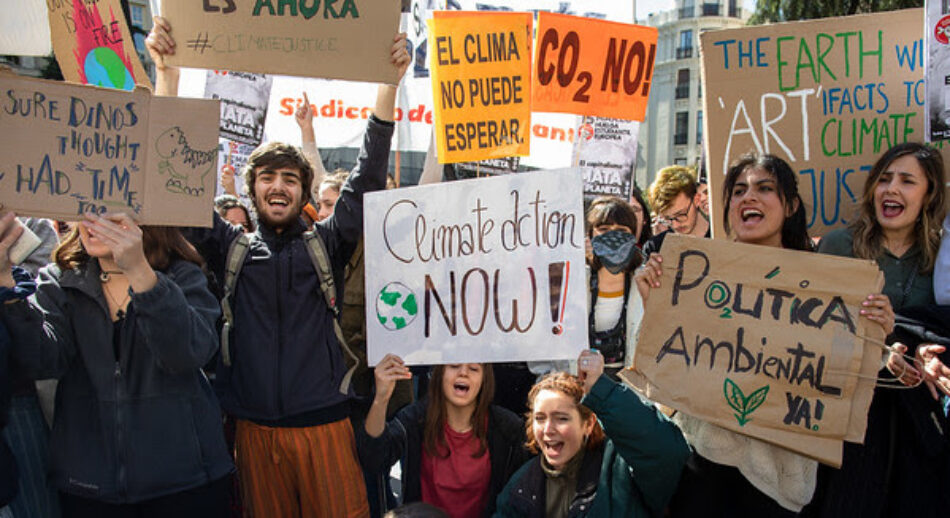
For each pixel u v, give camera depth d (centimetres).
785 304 237
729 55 338
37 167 246
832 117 331
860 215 294
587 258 374
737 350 238
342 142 566
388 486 366
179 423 262
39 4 321
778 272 238
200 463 265
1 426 253
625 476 253
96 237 249
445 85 401
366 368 361
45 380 288
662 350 244
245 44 298
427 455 309
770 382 234
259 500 302
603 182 486
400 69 304
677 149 3369
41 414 294
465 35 397
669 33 3388
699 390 238
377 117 315
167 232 275
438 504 306
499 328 280
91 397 261
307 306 302
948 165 303
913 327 255
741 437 239
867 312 229
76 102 248
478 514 306
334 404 299
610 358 359
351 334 361
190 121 255
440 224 288
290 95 561
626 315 358
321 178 466
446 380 304
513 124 398
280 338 296
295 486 304
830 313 233
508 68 396
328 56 301
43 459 288
